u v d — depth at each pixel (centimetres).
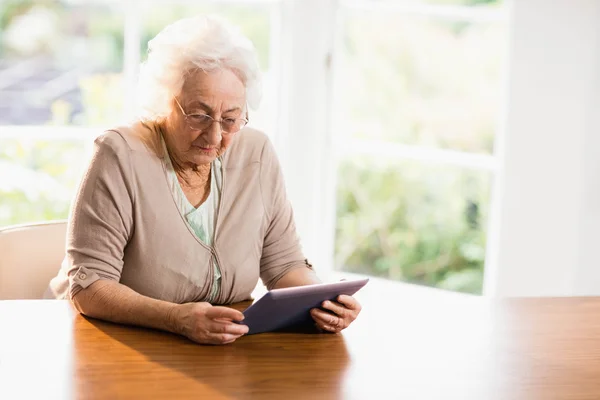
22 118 396
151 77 191
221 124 189
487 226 373
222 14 348
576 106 333
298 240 224
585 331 203
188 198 204
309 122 346
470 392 162
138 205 196
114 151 194
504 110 340
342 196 375
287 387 158
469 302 222
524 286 345
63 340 175
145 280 200
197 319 177
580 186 336
